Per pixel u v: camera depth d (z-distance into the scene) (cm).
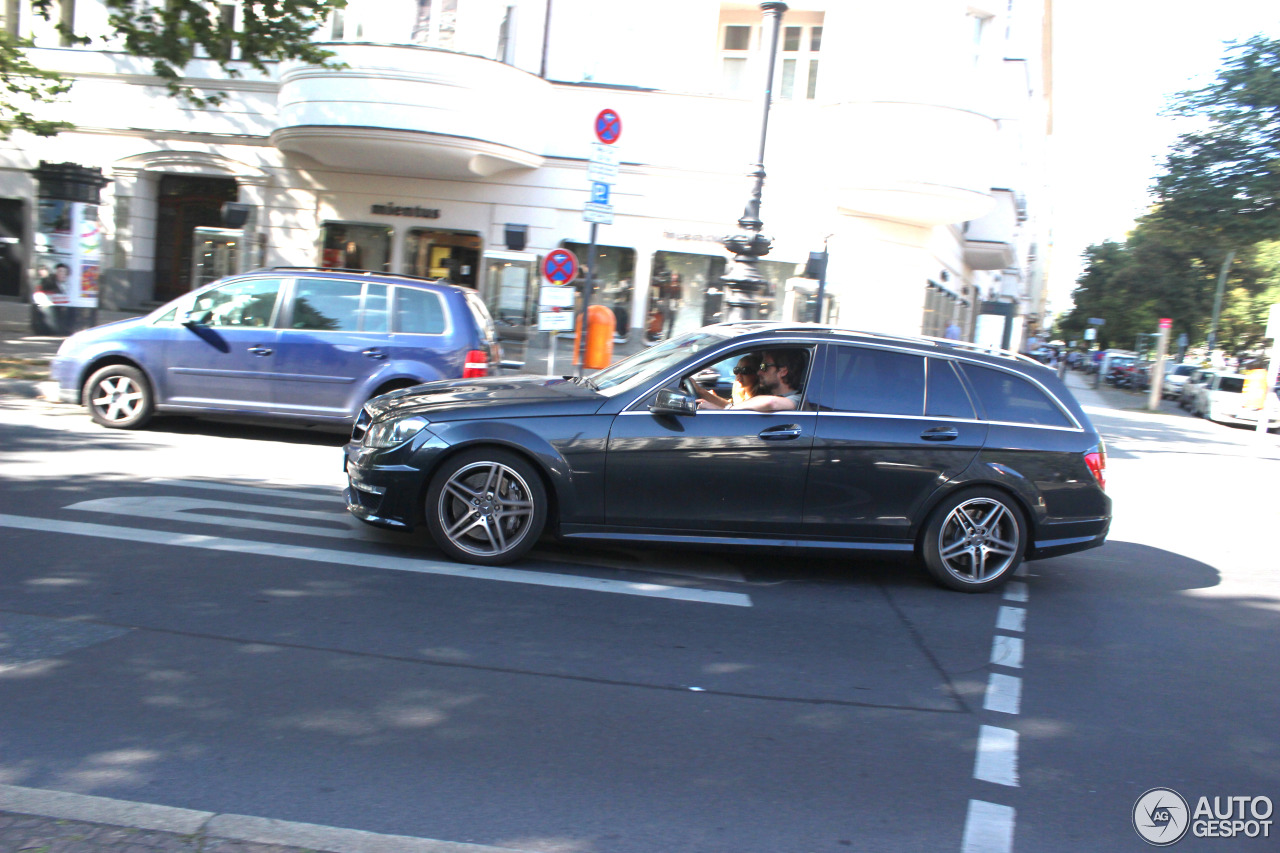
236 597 510
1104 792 371
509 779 345
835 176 1925
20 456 825
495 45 1859
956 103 1880
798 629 536
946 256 2347
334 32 1869
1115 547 851
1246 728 445
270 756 348
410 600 527
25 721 361
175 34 1474
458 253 2069
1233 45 2283
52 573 523
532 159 1962
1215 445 2031
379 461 598
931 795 358
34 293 1645
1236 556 850
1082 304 7488
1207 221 2369
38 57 2120
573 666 455
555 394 618
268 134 2083
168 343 993
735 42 2073
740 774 362
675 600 568
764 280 1274
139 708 378
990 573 643
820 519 612
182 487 754
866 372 631
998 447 631
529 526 596
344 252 2089
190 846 289
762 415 607
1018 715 440
